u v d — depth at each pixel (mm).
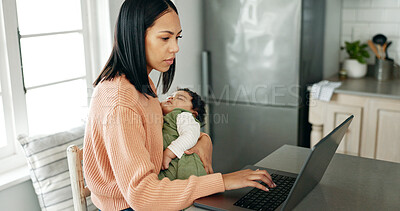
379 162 1646
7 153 2080
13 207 1996
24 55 2129
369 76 3271
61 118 2316
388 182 1449
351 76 3213
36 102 2197
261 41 2863
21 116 2082
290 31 2744
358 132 2824
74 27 2354
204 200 1259
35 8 2152
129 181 1130
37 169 1911
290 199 1119
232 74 3037
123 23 1228
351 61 3186
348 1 3264
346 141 2895
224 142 3193
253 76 2953
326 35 3193
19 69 2039
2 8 1929
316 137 2959
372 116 2746
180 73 2961
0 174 2023
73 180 1450
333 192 1364
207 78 3121
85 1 2369
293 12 2705
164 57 1263
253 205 1225
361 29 3258
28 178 2010
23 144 1913
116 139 1146
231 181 1249
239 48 2965
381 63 3080
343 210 1234
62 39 2297
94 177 1292
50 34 2203
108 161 1250
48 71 2248
